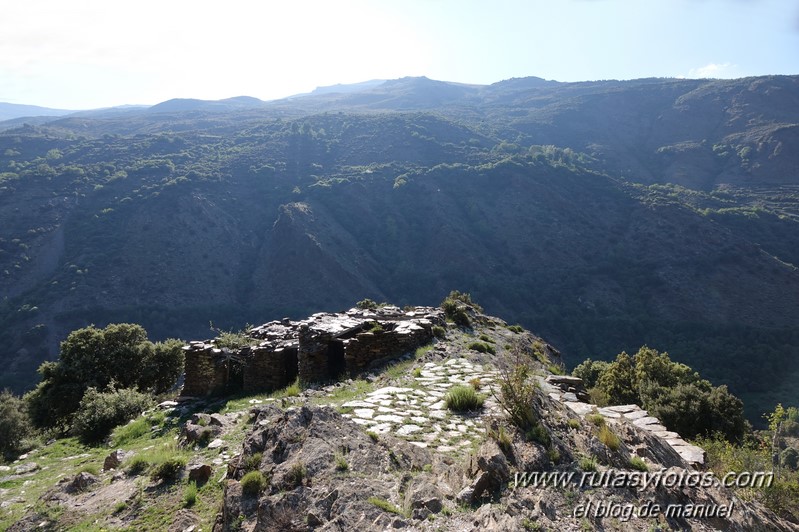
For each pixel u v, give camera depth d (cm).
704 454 923
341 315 1927
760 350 5862
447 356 1479
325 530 467
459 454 688
